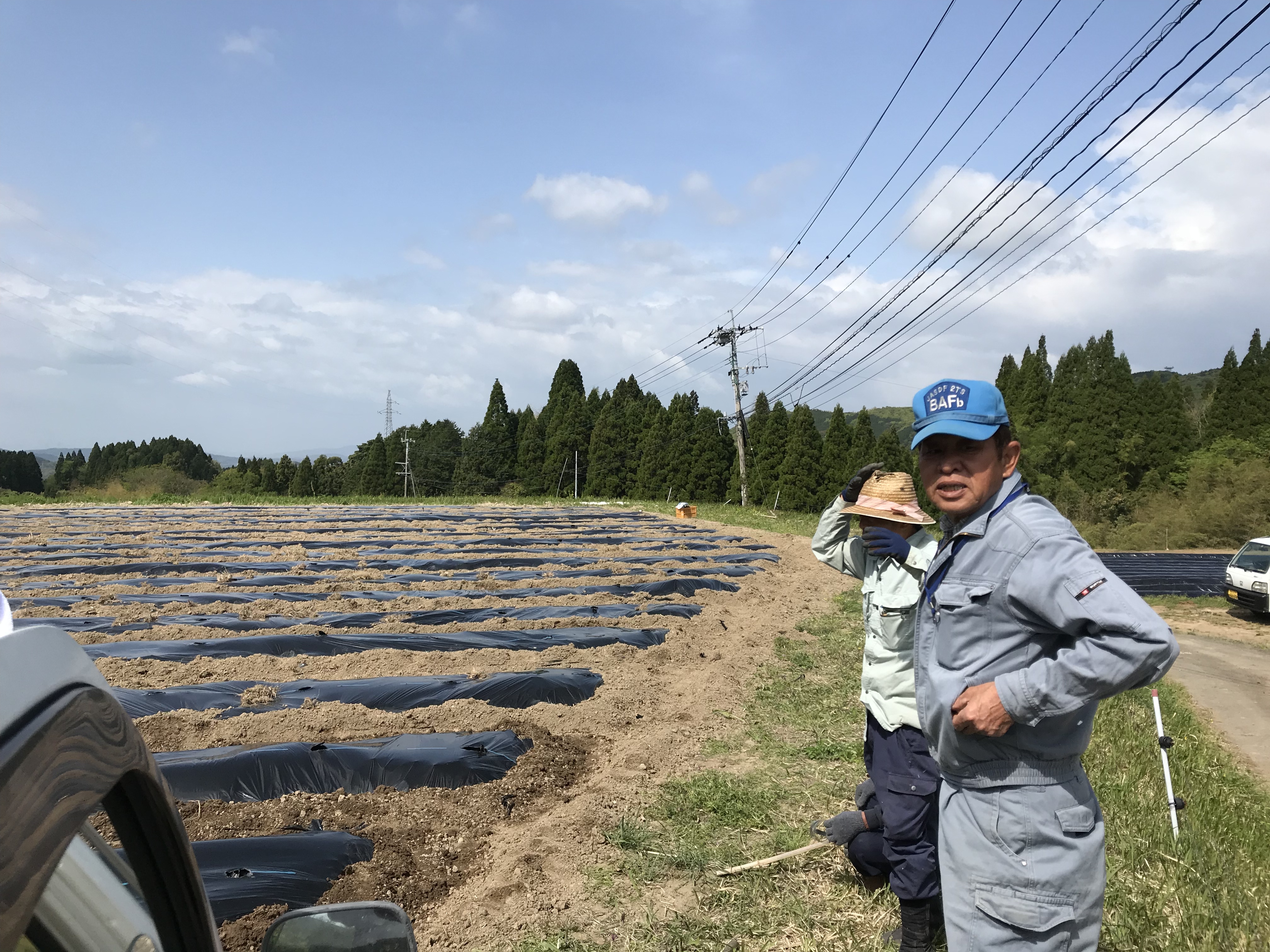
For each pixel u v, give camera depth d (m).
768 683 8.43
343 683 7.79
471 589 13.45
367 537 21.38
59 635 1.04
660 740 6.59
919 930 3.65
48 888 0.99
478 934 3.97
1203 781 6.46
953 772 2.56
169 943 1.33
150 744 6.26
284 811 5.14
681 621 10.80
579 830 5.04
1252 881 4.64
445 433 70.94
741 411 41.53
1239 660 13.21
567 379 63.91
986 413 2.51
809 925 4.05
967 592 2.52
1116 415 50.66
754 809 5.34
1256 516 39.56
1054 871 2.42
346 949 1.72
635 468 52.09
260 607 11.48
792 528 26.31
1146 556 35.09
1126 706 8.50
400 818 5.12
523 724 6.81
